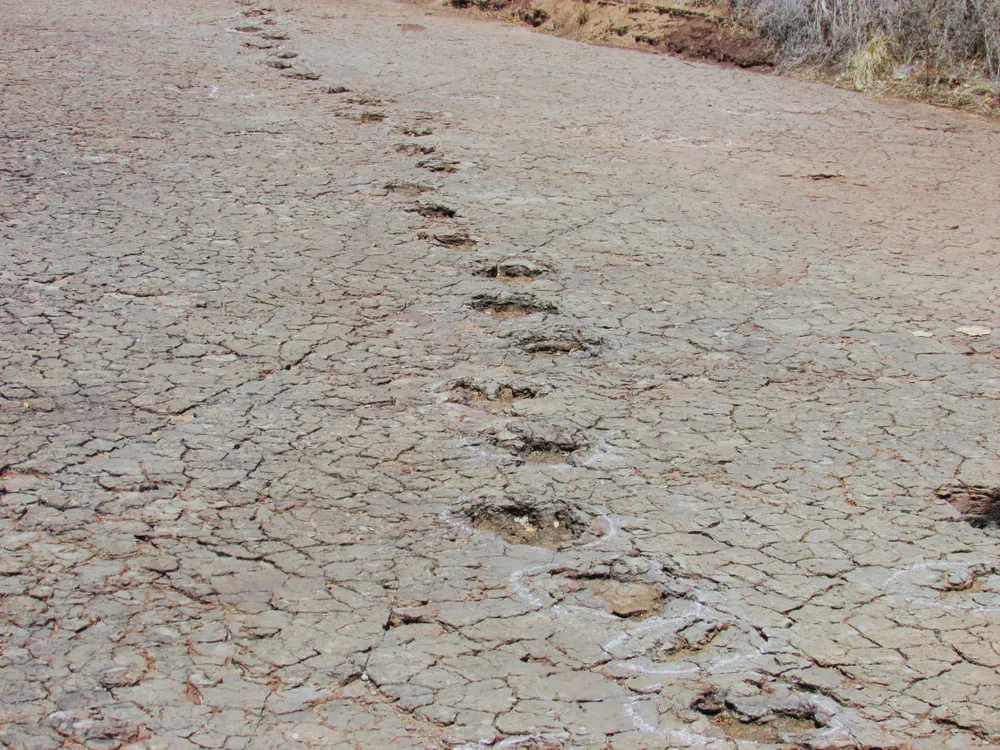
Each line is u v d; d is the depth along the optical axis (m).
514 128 9.37
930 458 4.55
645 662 3.36
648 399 4.96
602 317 5.77
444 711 3.13
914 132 9.68
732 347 5.50
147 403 4.72
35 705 3.07
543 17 14.09
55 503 4.00
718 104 10.47
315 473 4.28
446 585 3.67
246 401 4.79
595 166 8.41
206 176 7.68
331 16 14.20
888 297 6.17
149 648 3.31
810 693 3.25
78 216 6.79
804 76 11.65
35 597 3.50
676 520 4.07
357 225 6.91
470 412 4.80
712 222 7.28
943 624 3.56
